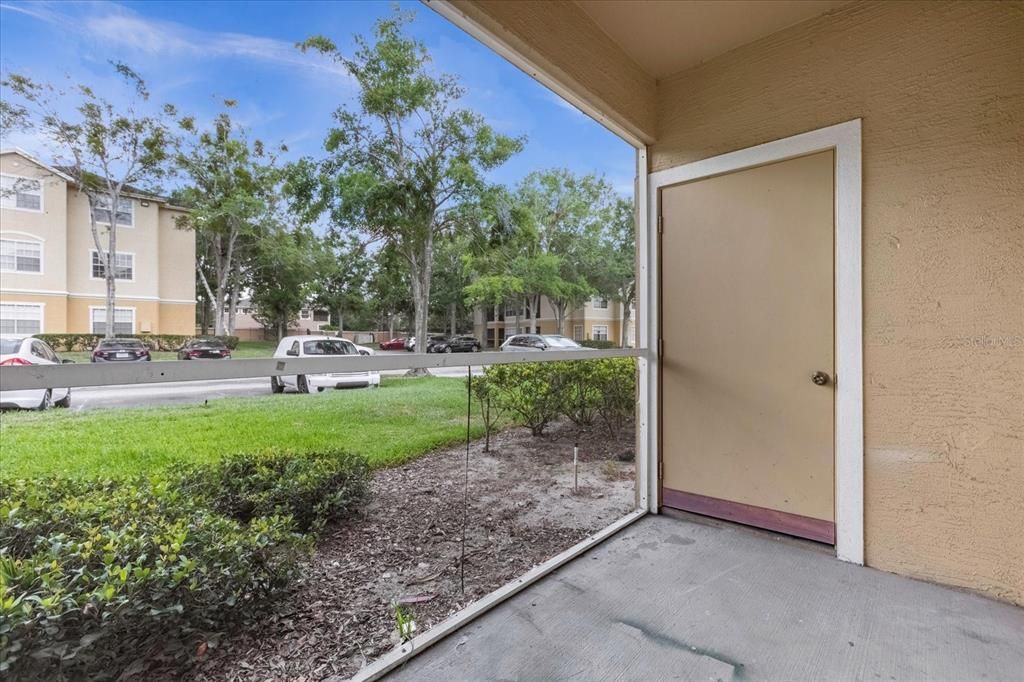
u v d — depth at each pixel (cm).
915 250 185
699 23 213
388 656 139
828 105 205
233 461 224
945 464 180
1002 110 168
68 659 102
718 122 239
